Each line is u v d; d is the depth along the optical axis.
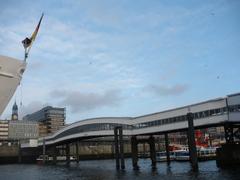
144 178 59.47
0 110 25.39
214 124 70.50
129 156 181.25
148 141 98.44
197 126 74.12
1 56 24.12
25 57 25.86
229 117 66.50
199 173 61.84
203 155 108.81
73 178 67.25
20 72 25.58
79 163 135.62
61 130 126.19
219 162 73.69
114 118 97.81
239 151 72.50
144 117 88.81
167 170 74.38
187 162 102.31
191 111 74.56
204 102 71.81
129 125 93.31
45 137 145.88
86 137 110.38
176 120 78.62
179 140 189.50
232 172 59.84
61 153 179.12
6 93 25.25
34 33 26.09
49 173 84.75
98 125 101.75
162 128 82.50
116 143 87.38
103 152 185.88
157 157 116.00
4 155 159.12
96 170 87.50
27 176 77.25
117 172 76.69
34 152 163.88
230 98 66.94
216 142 169.00
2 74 24.47
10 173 88.81
